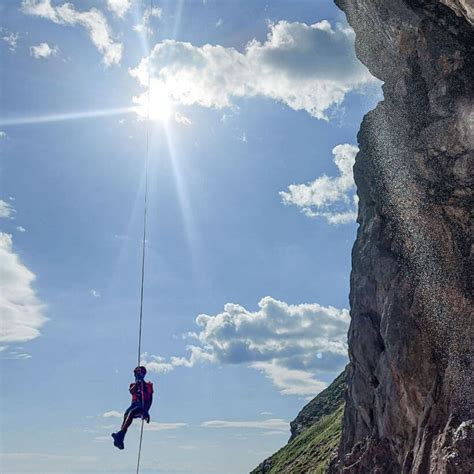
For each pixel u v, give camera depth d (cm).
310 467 9044
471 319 3003
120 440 2277
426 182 3350
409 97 3409
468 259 3102
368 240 4156
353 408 4312
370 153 4197
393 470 3362
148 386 2347
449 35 2995
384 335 3466
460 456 2508
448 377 2962
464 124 2923
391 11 3170
